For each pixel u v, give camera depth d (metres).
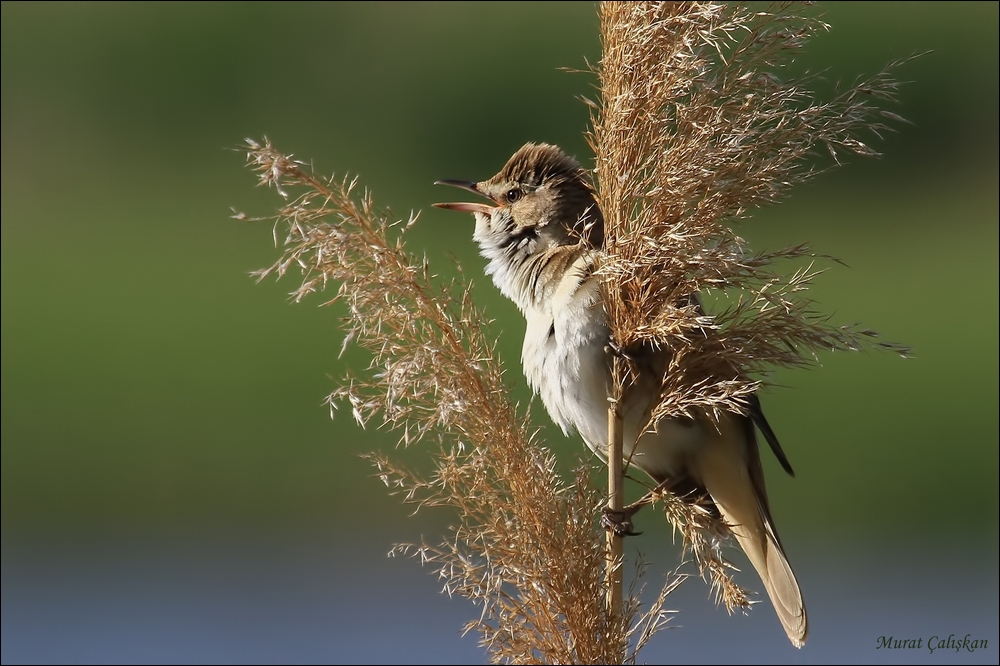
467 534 5.09
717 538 5.62
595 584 5.03
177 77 28.80
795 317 4.97
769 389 5.05
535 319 6.73
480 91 27.16
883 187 24.77
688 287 5.06
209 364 18.33
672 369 5.20
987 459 16.02
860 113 4.82
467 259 19.52
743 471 6.57
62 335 19.34
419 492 5.67
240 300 20.30
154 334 19.16
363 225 5.01
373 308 5.00
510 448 5.10
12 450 17.38
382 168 26.64
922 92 25.12
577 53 27.09
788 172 4.86
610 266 5.10
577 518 5.06
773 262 4.94
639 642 5.03
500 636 5.00
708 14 4.74
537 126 26.56
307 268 4.95
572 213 6.93
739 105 4.84
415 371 4.97
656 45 4.89
